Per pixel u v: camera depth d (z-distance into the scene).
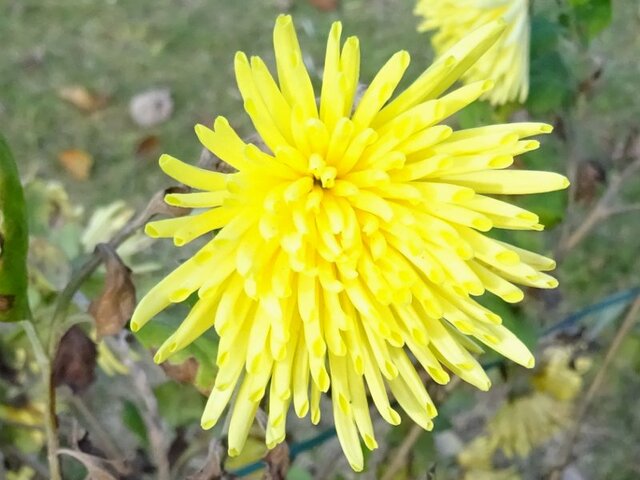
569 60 0.26
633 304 0.27
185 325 0.14
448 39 0.23
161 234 0.13
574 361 0.27
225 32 0.60
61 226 0.28
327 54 0.14
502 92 0.22
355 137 0.14
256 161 0.13
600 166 0.27
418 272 0.14
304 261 0.13
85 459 0.18
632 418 0.41
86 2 0.62
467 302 0.14
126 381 0.37
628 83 0.53
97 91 0.57
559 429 0.28
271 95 0.13
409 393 0.15
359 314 0.15
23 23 0.61
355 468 0.15
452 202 0.14
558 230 0.36
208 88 0.57
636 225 0.49
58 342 0.18
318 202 0.13
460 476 0.30
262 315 0.14
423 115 0.13
